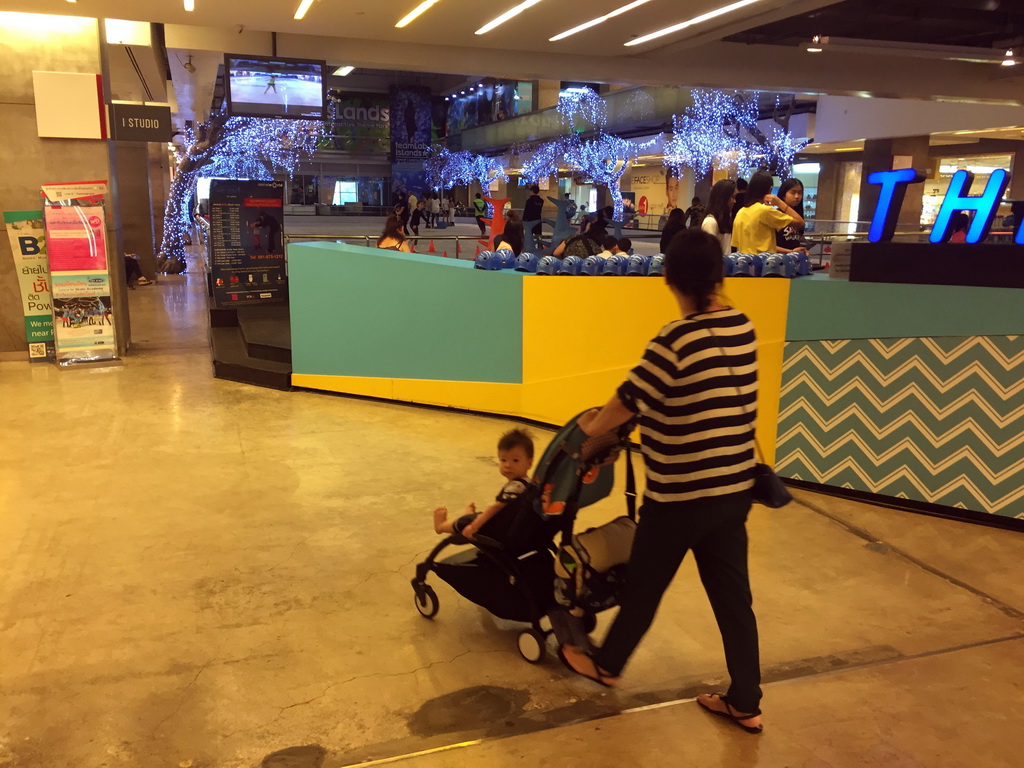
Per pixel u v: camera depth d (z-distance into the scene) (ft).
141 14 30.01
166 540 13.65
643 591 8.43
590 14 31.86
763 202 19.62
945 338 14.21
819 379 15.69
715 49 47.65
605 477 10.24
